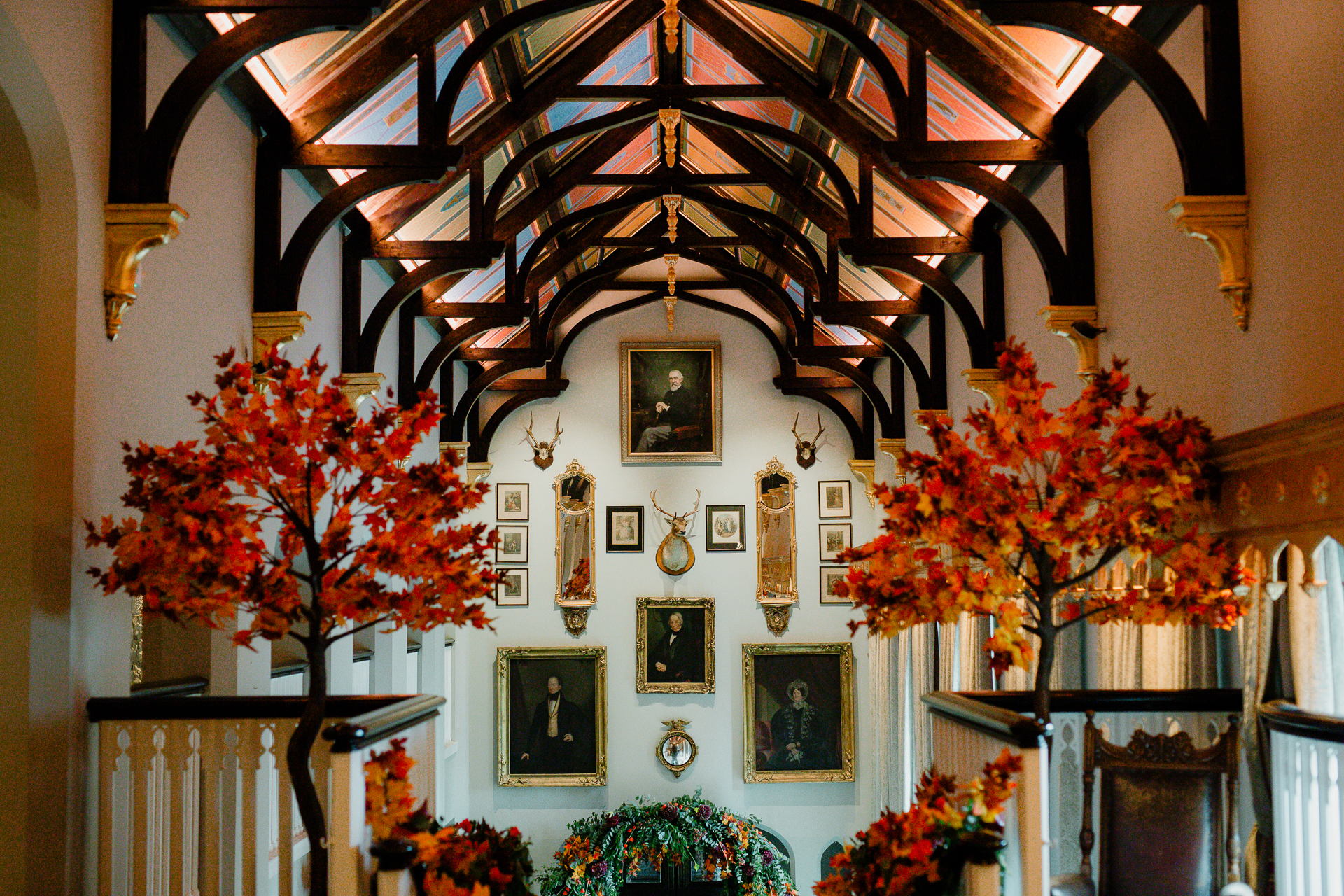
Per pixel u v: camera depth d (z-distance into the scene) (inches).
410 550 185.8
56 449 207.2
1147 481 203.3
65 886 202.8
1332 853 184.9
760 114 434.0
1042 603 204.7
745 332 644.7
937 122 367.2
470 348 554.3
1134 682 278.5
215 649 281.7
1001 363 205.6
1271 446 205.9
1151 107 270.4
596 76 413.4
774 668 625.3
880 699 581.0
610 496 634.8
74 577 209.0
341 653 399.2
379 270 432.8
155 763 217.3
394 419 192.4
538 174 472.1
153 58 246.5
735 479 636.7
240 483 184.7
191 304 263.3
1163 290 267.4
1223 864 209.8
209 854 209.6
